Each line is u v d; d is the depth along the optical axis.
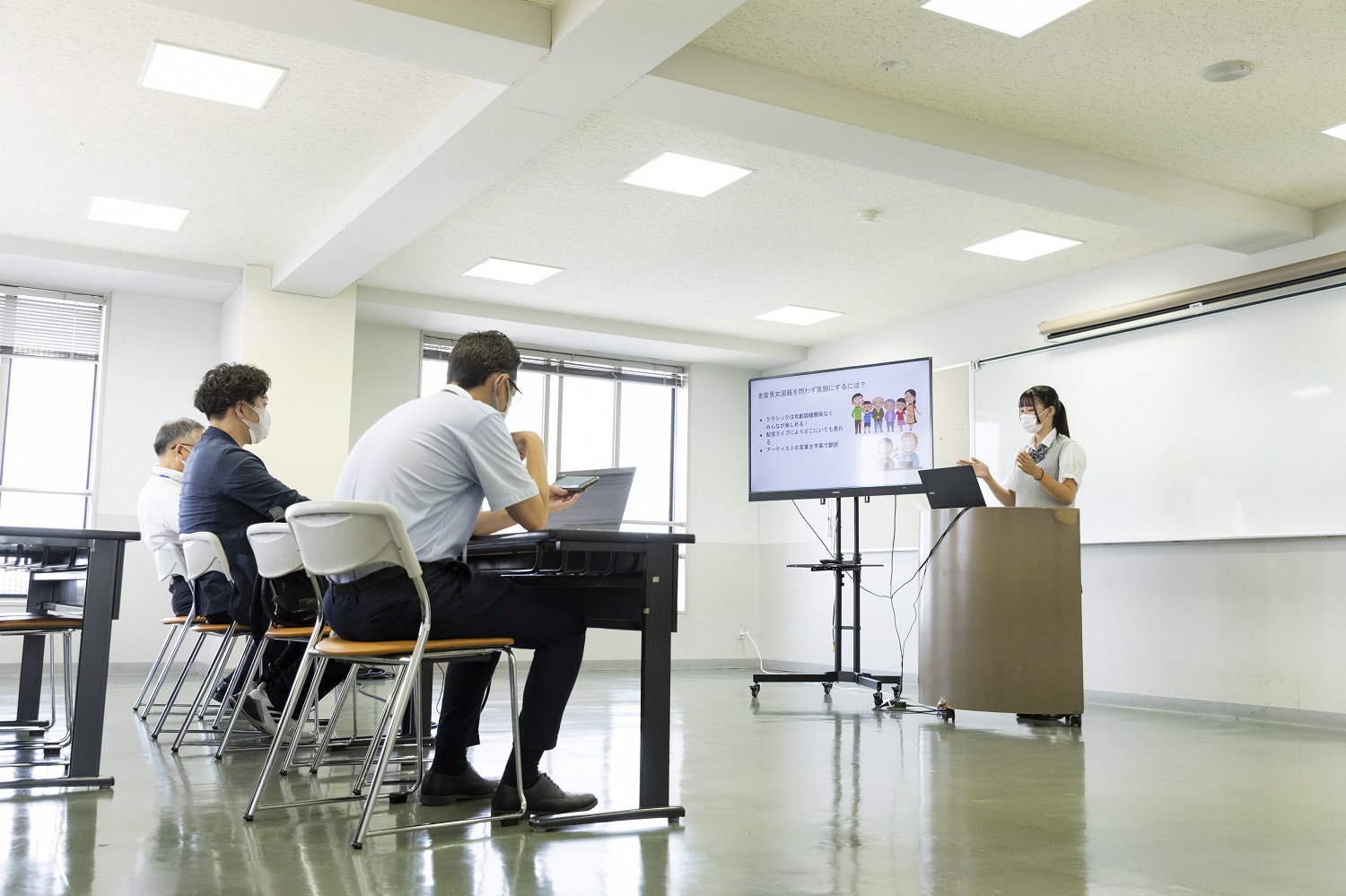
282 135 4.90
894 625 8.03
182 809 2.52
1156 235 6.20
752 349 9.08
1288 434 5.59
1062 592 4.84
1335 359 5.41
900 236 6.31
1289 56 4.10
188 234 6.30
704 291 7.60
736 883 1.91
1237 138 4.89
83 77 4.33
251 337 6.79
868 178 5.42
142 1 3.75
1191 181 5.36
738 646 9.42
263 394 3.66
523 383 8.78
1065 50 4.10
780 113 4.32
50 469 7.07
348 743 3.73
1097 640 6.56
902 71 4.29
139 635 7.06
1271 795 3.06
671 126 4.80
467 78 4.33
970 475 4.87
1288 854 2.26
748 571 9.59
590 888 1.85
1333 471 5.38
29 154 5.13
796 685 7.19
